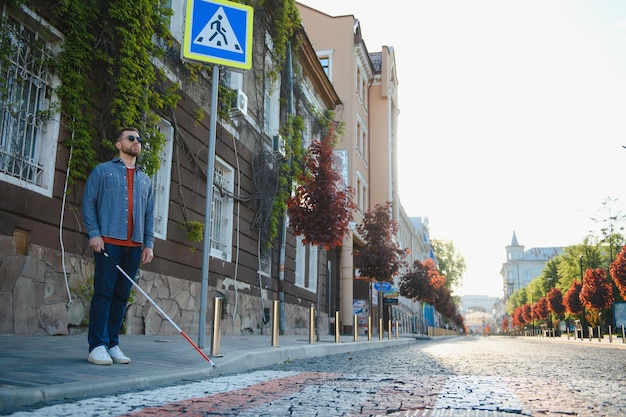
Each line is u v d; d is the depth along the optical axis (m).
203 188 12.06
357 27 31.52
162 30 10.08
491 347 18.47
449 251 97.19
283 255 16.80
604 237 43.44
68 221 7.98
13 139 7.15
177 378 4.85
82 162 8.16
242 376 5.58
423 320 73.81
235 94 13.38
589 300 41.22
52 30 7.71
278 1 16.83
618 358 11.88
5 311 6.78
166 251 10.43
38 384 3.66
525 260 163.88
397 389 4.77
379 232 24.31
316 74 21.58
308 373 6.18
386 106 36.31
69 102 7.95
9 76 7.15
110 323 5.11
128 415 3.10
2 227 6.78
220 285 12.77
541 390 4.99
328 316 23.28
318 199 13.78
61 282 7.76
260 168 15.20
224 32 7.30
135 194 5.13
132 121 9.01
